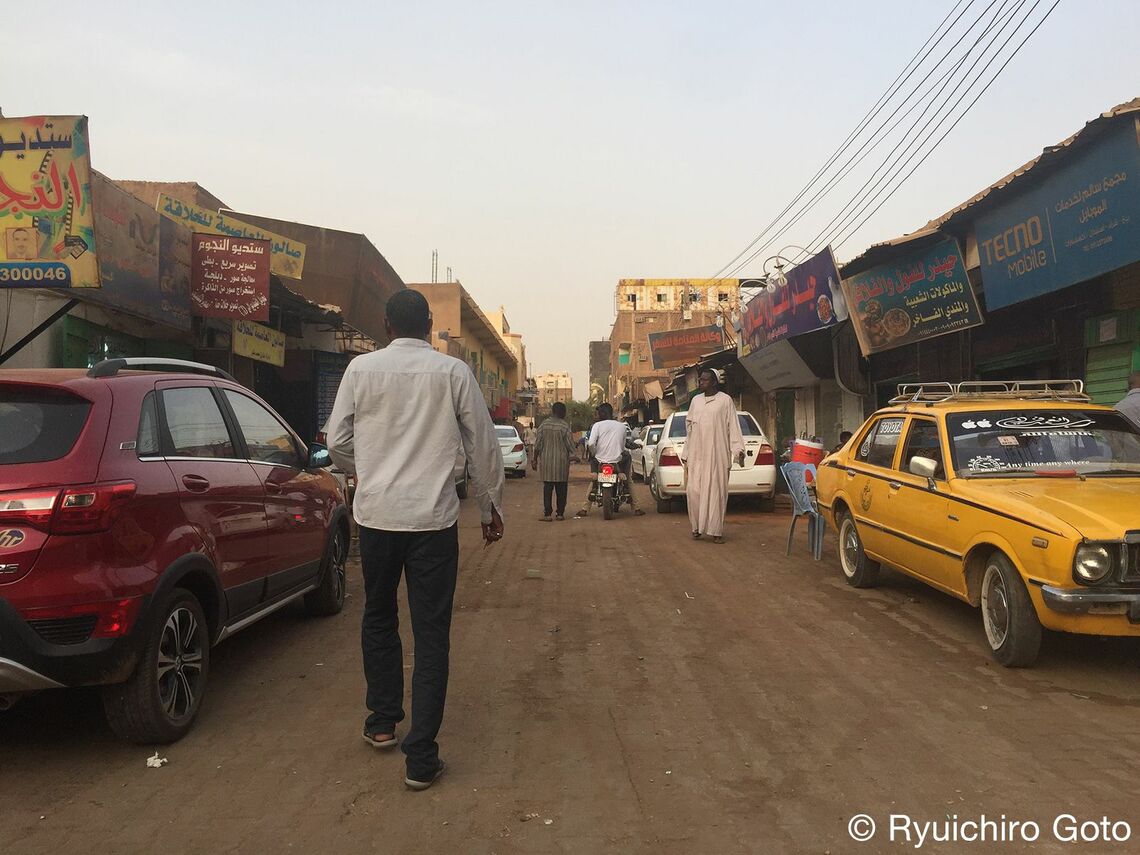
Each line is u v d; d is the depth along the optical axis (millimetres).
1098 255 7652
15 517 3416
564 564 8984
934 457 6129
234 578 4672
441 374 3672
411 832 3111
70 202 7102
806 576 8086
